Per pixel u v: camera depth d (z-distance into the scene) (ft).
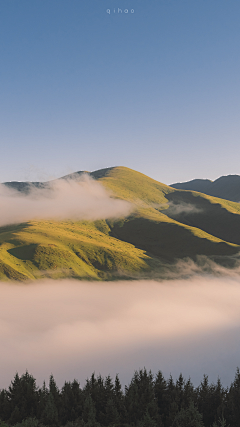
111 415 133.28
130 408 139.54
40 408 143.02
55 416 132.36
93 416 126.72
